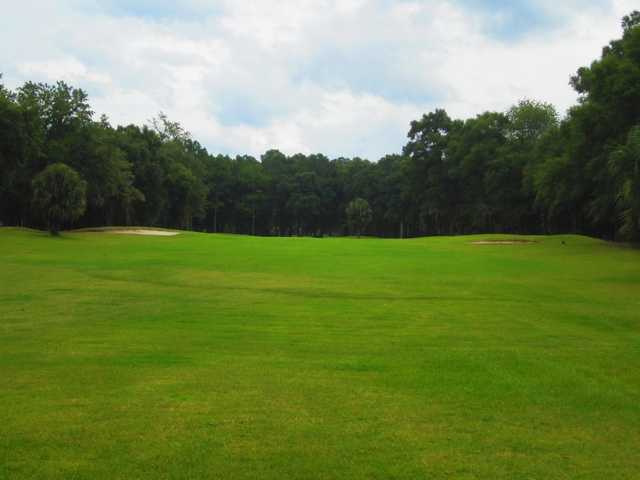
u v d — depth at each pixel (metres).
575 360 8.74
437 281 19.81
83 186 44.44
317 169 122.56
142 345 9.59
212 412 6.18
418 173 88.31
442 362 8.52
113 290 16.92
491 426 5.87
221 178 111.69
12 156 48.75
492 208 77.25
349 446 5.33
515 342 10.09
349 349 9.38
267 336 10.44
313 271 22.89
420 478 4.72
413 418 6.07
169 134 95.06
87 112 59.09
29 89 57.94
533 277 21.25
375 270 23.48
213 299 15.29
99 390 6.96
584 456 5.17
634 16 44.41
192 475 4.73
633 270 23.92
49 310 13.31
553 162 47.00
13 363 8.28
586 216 57.09
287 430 5.70
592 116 40.28
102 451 5.18
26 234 43.47
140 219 80.25
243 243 39.75
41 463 4.93
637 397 6.89
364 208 86.12
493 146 76.62
